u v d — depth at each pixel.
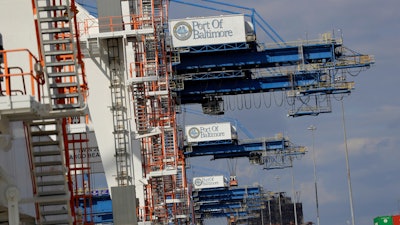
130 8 108.88
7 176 46.00
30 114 46.34
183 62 186.62
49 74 49.38
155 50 142.75
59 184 54.78
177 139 192.12
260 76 194.75
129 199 85.00
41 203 56.31
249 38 181.38
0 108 42.66
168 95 162.75
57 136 54.94
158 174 131.38
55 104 49.22
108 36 86.25
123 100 88.56
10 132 47.41
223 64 187.50
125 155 89.06
